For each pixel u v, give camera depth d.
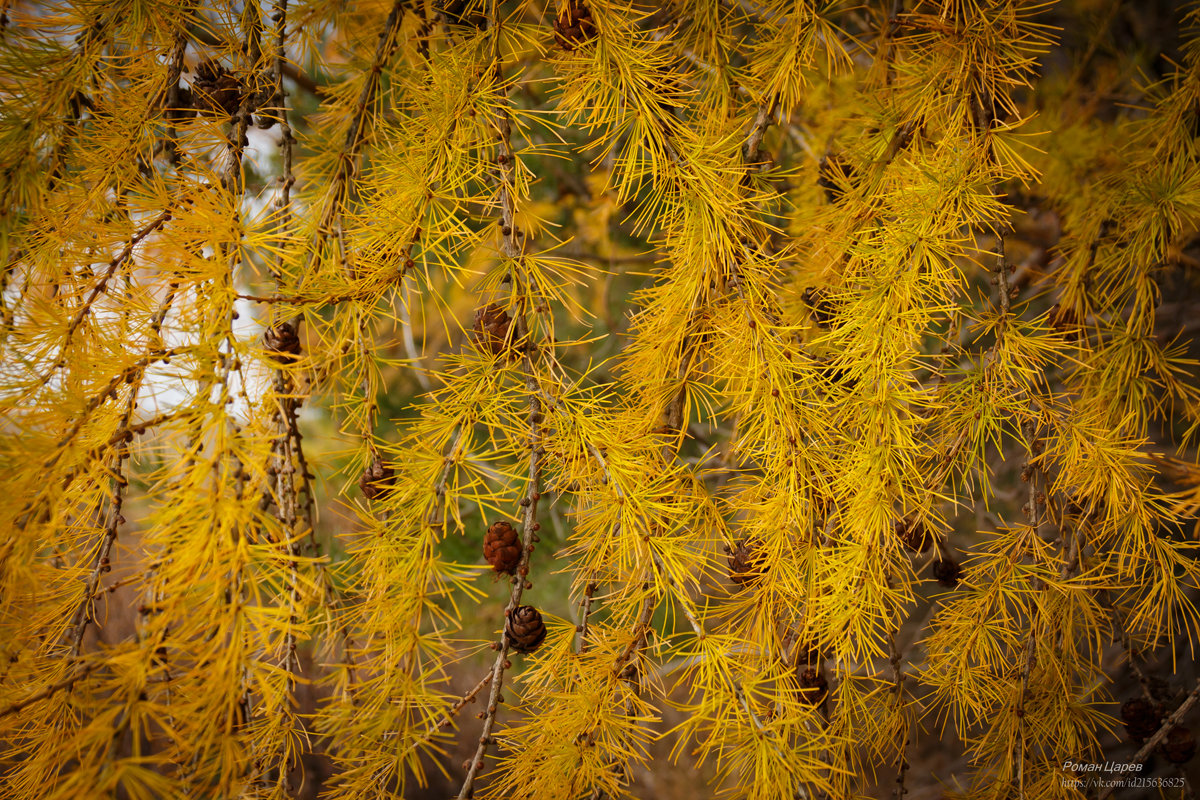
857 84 0.86
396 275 0.68
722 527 0.72
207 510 0.60
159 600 0.61
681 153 0.70
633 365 0.73
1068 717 0.73
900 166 0.73
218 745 0.60
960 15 0.73
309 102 1.02
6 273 0.67
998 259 0.71
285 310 0.66
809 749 0.67
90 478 0.63
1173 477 0.72
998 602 0.71
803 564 0.69
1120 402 0.73
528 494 0.68
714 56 0.75
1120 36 0.98
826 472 0.70
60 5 0.69
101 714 0.58
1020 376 0.71
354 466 0.71
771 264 0.71
